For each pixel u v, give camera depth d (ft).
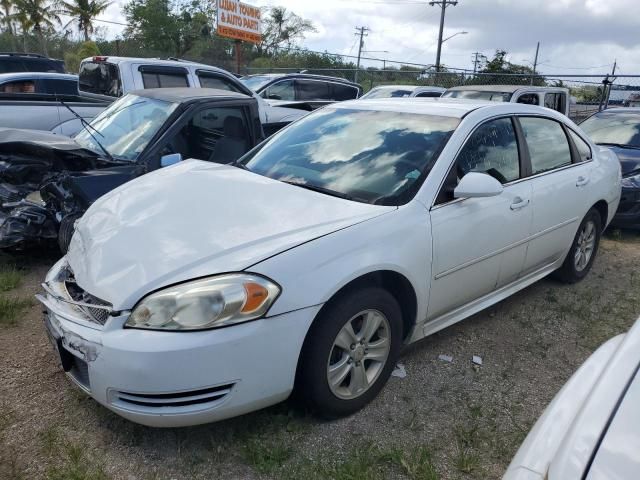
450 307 11.42
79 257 9.33
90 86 29.43
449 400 10.30
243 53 150.00
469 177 10.48
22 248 15.17
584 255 16.12
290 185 10.91
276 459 8.40
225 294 7.80
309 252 8.55
